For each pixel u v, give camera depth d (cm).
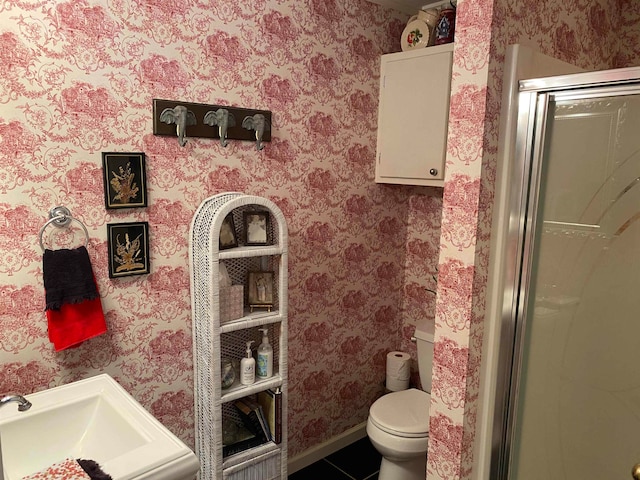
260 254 189
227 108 202
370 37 253
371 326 282
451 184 167
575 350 160
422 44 242
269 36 212
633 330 147
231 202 179
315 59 231
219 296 183
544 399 168
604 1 216
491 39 153
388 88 255
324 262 252
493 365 174
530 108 161
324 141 241
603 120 147
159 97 184
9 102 152
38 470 139
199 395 196
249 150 213
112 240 177
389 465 225
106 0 167
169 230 192
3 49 149
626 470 151
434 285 281
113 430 141
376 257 278
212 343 179
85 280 166
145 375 192
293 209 234
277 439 199
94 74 167
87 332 167
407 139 247
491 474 181
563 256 160
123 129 176
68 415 147
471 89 159
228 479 187
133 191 179
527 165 163
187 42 188
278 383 198
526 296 167
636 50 229
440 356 175
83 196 170
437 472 179
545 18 177
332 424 270
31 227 160
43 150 160
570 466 164
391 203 280
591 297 155
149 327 191
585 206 154
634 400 148
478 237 162
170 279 195
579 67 191
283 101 222
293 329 243
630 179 144
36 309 163
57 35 158
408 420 221
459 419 170
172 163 190
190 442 209
